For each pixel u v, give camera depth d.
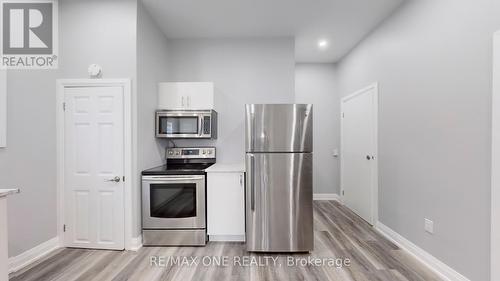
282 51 3.63
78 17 2.68
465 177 1.95
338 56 4.47
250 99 3.64
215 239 2.94
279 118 2.58
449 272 2.09
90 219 2.68
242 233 2.88
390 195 3.01
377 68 3.29
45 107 2.56
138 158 2.72
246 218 2.67
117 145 2.66
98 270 2.26
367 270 2.27
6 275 1.47
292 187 2.59
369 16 3.06
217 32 3.49
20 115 2.30
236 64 3.65
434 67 2.27
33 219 2.42
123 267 2.32
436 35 2.24
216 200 2.87
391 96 2.97
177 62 3.67
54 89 2.66
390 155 3.00
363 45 3.70
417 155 2.51
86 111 2.68
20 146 2.30
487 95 1.78
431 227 2.31
